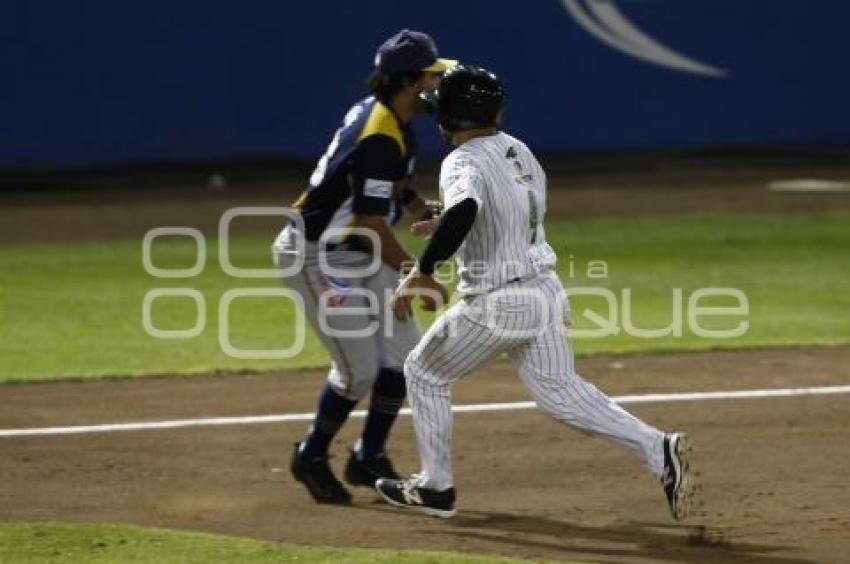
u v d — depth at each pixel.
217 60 92.69
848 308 53.47
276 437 35.62
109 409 38.62
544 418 37.19
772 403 38.91
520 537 26.97
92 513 28.88
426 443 27.44
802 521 27.92
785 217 76.88
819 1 100.50
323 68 93.94
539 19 96.44
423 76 28.86
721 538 26.77
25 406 39.00
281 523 28.23
